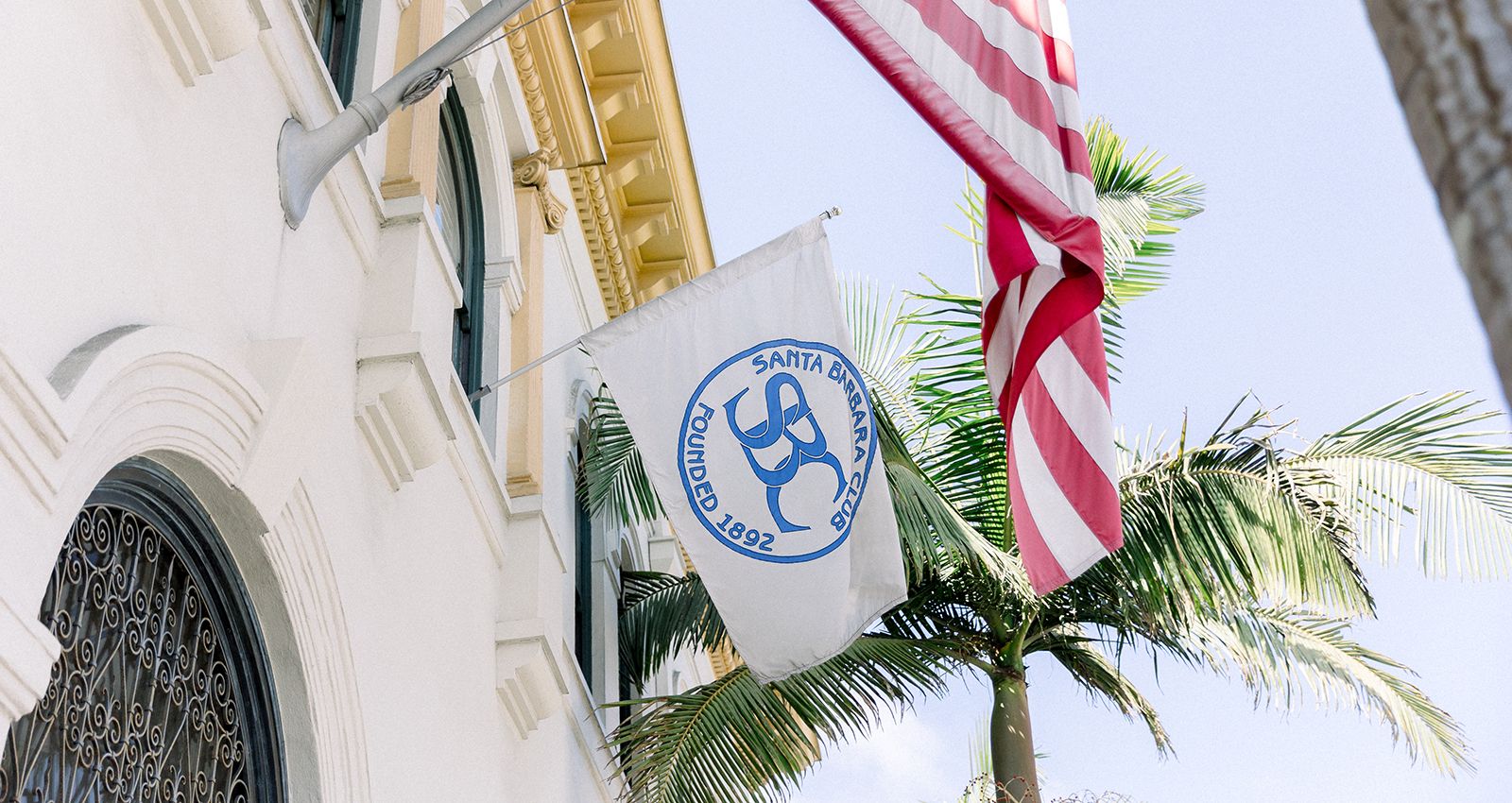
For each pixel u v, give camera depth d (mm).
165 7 4371
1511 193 704
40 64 3648
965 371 9578
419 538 6547
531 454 8469
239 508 4633
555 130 10977
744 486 6422
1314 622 9711
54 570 3818
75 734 3822
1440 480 8336
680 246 13141
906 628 9398
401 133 6828
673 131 12875
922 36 5898
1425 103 753
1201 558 8500
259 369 4820
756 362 6676
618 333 6730
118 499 4168
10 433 3232
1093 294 6250
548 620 7867
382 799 5520
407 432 6125
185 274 4410
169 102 4430
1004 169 5777
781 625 6215
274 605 4863
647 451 6449
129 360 3768
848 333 6840
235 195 4871
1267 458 8711
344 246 6035
